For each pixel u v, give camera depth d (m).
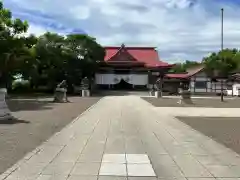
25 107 23.22
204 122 15.17
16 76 49.31
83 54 51.91
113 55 61.53
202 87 58.78
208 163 7.25
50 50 47.00
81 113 18.83
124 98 39.28
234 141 10.05
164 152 8.38
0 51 35.16
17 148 8.63
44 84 50.03
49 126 13.06
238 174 6.36
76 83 51.16
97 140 10.02
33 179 5.92
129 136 10.84
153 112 20.27
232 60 68.69
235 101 35.38
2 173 6.27
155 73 61.72
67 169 6.62
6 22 36.25
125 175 6.25
